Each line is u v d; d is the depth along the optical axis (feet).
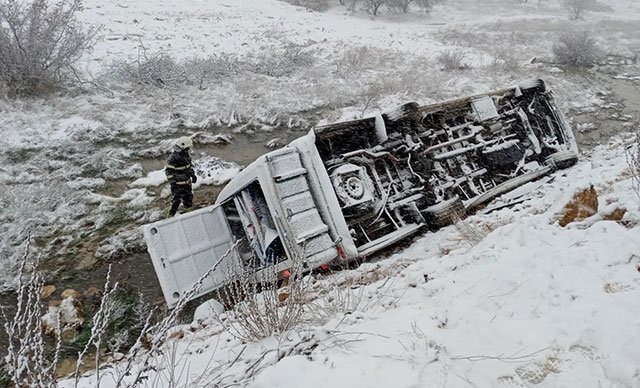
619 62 67.56
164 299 22.17
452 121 30.09
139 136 37.78
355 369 8.86
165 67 47.93
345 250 20.11
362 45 68.74
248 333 13.57
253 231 22.09
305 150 20.99
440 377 8.46
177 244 21.39
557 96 50.70
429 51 68.39
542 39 79.71
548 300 11.34
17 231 25.31
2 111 36.73
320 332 10.72
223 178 33.22
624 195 17.39
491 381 8.70
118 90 44.45
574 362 9.11
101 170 32.63
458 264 15.16
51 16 41.19
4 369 17.38
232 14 84.17
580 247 13.25
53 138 35.29
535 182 28.60
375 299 14.56
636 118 46.88
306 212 19.90
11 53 38.83
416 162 26.11
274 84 50.65
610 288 11.21
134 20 68.03
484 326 10.66
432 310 11.33
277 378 9.07
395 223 23.47
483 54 67.26
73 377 14.97
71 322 19.62
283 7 98.12
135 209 28.99
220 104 44.19
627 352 9.13
